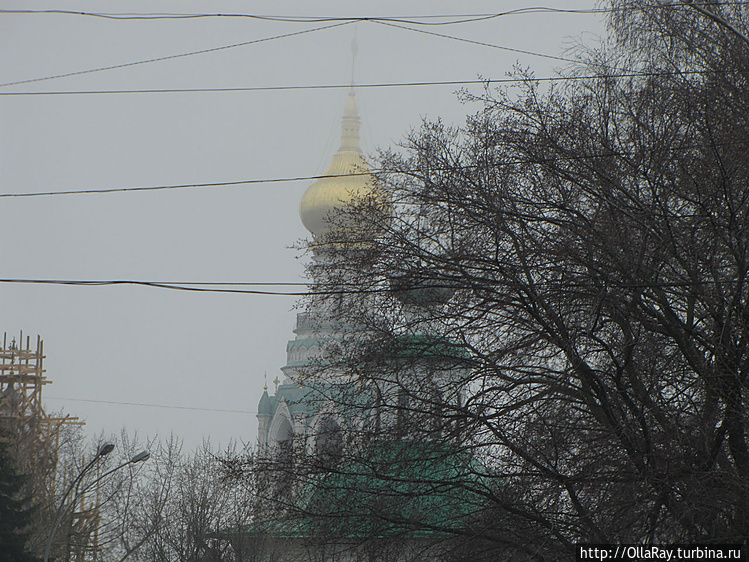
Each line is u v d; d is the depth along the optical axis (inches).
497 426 3036.4
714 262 2859.3
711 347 2871.6
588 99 3157.0
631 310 2910.9
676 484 2731.3
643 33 3422.7
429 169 3201.3
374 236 3245.6
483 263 3073.3
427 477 3228.3
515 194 3125.0
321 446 3299.7
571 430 2935.5
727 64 3107.8
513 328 3090.6
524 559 3041.3
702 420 2795.3
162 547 6811.0
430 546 3159.5
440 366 3179.1
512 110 3169.3
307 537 3280.0
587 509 2903.5
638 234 2970.0
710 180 2859.3
